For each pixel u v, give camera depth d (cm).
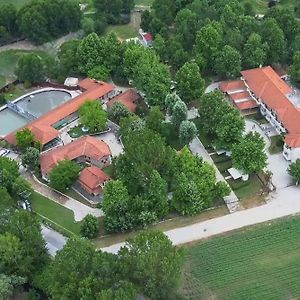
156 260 13800
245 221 17975
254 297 15625
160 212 17988
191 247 17175
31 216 16838
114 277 13900
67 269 13938
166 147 18862
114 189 17750
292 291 15762
